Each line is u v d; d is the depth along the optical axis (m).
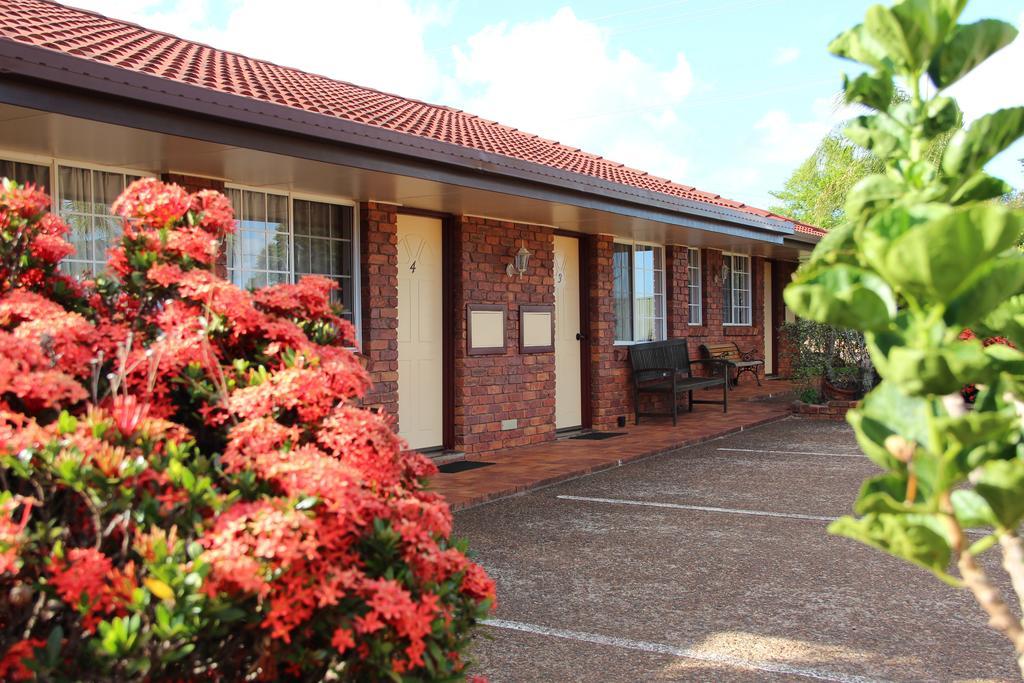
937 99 1.32
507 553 6.32
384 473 2.52
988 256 1.03
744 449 11.04
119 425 2.23
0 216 3.08
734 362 14.80
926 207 1.11
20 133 5.80
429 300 9.98
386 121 7.94
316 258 8.70
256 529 2.03
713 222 12.13
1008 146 1.27
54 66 4.90
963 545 1.18
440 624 2.29
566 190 9.16
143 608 1.96
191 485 2.15
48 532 2.12
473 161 7.77
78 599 1.95
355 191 8.45
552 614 5.00
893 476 1.24
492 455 10.31
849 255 1.30
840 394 14.21
